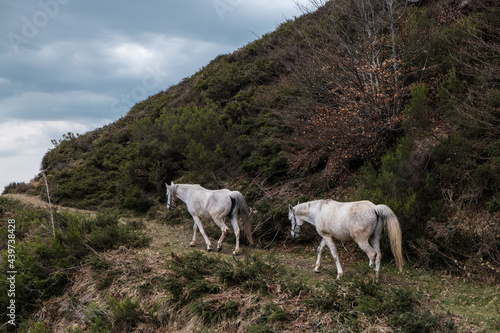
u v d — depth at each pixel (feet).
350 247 24.36
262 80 53.52
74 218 29.91
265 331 16.22
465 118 24.99
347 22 37.78
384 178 24.23
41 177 60.39
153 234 32.83
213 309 18.56
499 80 26.00
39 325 21.11
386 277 20.08
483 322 14.92
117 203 43.42
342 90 30.40
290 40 51.26
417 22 34.27
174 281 20.83
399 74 29.12
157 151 45.73
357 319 15.61
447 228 20.74
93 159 55.36
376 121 28.73
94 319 20.97
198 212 27.43
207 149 42.11
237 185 36.17
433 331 14.40
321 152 31.58
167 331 19.10
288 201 30.45
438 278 19.31
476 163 23.45
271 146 36.73
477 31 30.14
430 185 22.85
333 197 28.86
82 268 25.55
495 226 19.51
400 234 18.37
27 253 25.82
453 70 27.02
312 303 17.15
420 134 25.45
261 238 28.86
